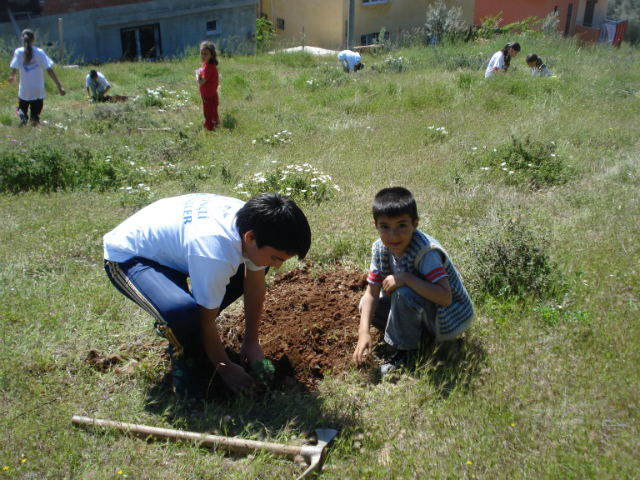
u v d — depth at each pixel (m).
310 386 2.81
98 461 2.22
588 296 3.30
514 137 6.09
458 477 2.04
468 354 2.82
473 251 3.59
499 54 10.62
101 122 8.55
